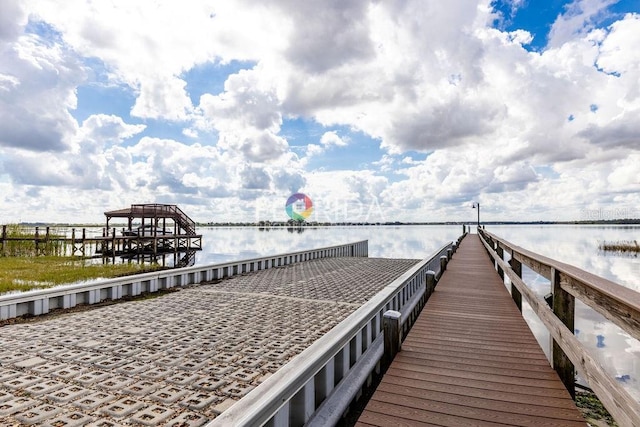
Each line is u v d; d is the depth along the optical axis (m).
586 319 11.40
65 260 22.30
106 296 9.30
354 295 10.13
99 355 5.29
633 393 6.43
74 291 8.45
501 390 3.47
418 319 6.06
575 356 2.60
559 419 2.96
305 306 8.70
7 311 7.26
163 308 8.40
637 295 1.92
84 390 4.19
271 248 48.91
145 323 7.07
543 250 44.75
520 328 5.52
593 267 27.42
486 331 5.37
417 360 4.25
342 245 24.72
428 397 3.36
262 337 6.23
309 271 15.38
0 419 3.55
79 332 6.43
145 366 4.89
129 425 3.48
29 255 26.20
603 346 8.99
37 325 6.89
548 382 3.63
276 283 12.13
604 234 105.94
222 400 3.99
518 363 4.13
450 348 4.64
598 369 2.10
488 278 10.42
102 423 3.50
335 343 3.36
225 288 11.18
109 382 4.40
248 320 7.36
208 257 34.88
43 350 5.48
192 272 12.02
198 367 4.89
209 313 7.93
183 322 7.16
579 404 5.48
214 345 5.78
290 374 2.56
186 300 9.34
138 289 10.09
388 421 2.98
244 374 4.68
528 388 3.51
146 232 31.66
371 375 4.63
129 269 17.16
